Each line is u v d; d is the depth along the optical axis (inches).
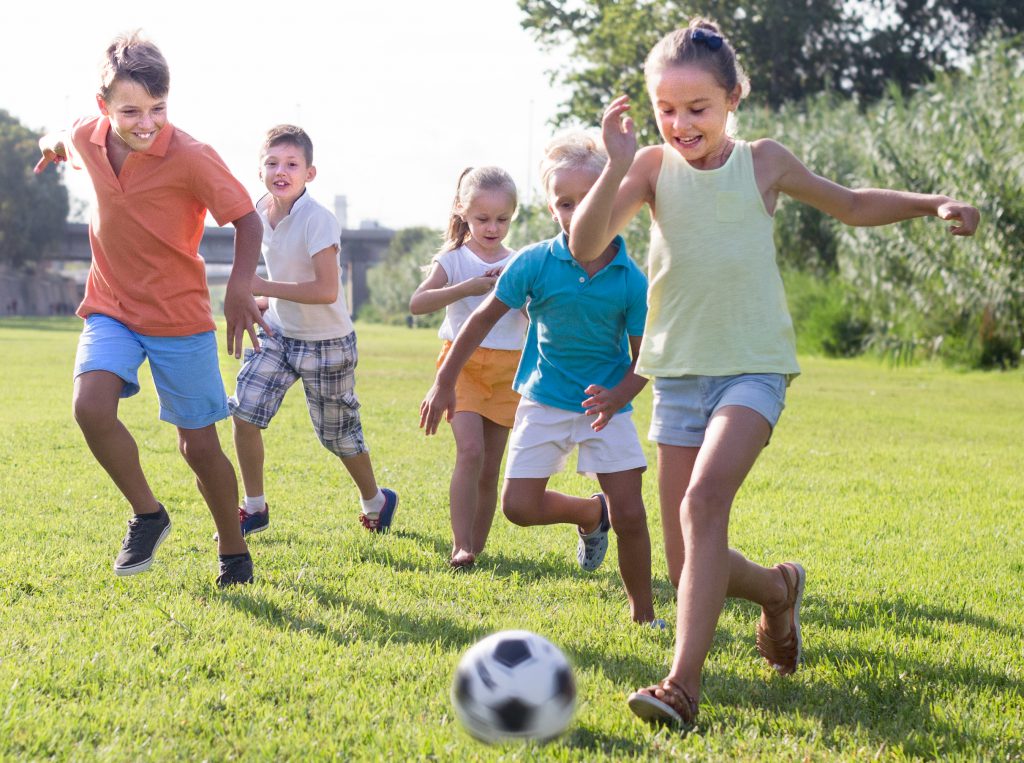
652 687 105.7
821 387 655.1
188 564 170.6
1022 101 798.5
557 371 151.3
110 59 142.4
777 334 122.0
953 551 204.1
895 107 909.8
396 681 117.0
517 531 213.6
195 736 99.4
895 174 840.9
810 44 1600.6
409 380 647.1
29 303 3356.3
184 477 265.7
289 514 224.7
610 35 1430.9
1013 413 506.3
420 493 256.7
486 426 190.1
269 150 200.4
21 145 3056.1
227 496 157.4
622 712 109.1
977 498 267.1
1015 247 798.5
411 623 139.9
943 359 848.9
